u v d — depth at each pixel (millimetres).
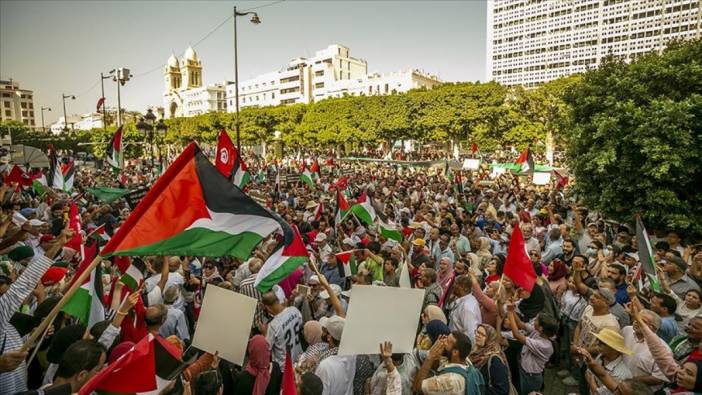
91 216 12148
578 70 100562
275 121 60344
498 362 4195
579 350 4137
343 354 3465
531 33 107562
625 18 93000
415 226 10430
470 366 3746
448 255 8633
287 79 113812
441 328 4113
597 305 5188
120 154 19141
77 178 25609
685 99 9719
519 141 41562
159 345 3051
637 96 10609
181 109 135875
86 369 3029
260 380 4062
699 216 9914
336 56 107062
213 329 3723
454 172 21859
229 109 130125
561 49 103000
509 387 4246
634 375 4383
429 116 42844
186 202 3562
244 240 3717
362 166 40531
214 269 7117
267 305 4969
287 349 4887
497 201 15312
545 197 16156
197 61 135375
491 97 40375
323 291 6199
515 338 5258
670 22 87625
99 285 4688
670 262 6469
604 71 11516
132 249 3295
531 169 20328
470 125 41844
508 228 10188
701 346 3910
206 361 3742
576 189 12109
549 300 6207
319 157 58438
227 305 3715
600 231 10156
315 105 54531
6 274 5703
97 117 128250
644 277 6914
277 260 5016
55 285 5758
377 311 3576
